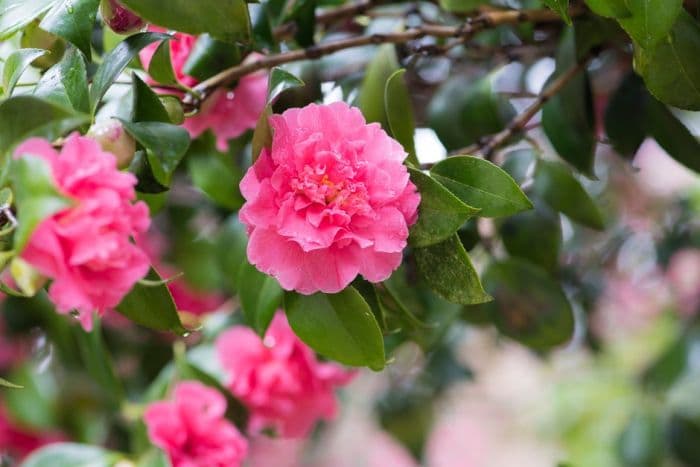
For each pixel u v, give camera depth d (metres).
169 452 1.20
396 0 1.25
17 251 0.91
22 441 1.48
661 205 1.73
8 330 1.46
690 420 1.63
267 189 1.00
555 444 2.29
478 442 2.68
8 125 0.96
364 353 1.05
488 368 2.36
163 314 1.05
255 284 1.14
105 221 0.93
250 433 1.29
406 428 1.61
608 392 2.09
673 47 1.05
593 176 1.21
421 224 1.02
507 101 1.31
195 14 1.05
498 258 1.27
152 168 1.05
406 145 1.08
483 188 1.03
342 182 1.00
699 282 1.82
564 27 1.19
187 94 1.10
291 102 1.18
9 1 1.06
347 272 1.00
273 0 1.18
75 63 1.04
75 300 0.92
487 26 1.15
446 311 1.22
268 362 1.25
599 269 1.63
